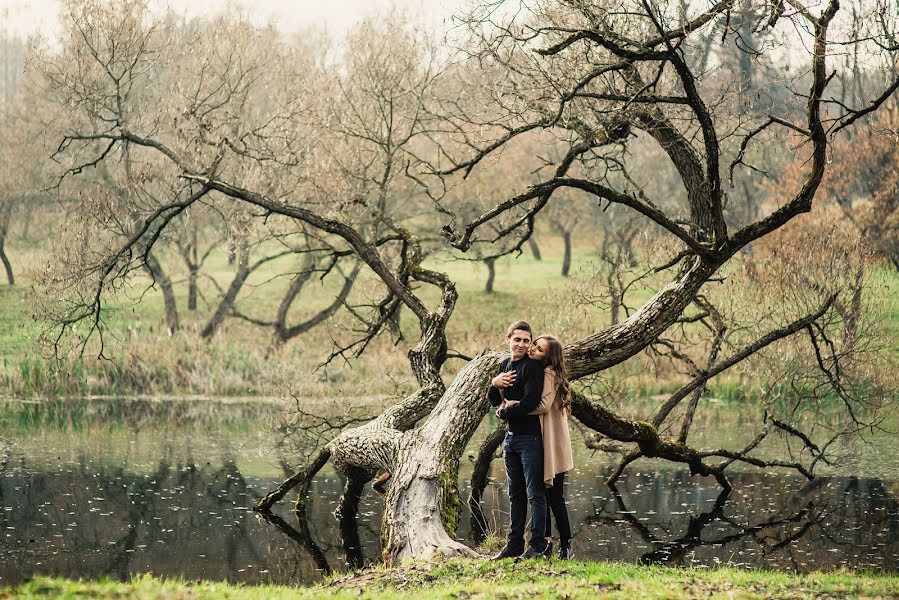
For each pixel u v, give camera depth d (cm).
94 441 2112
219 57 2861
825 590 773
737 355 1513
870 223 3017
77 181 3544
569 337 2128
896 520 1393
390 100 2453
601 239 5353
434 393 1385
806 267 2039
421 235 4147
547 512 898
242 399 2769
